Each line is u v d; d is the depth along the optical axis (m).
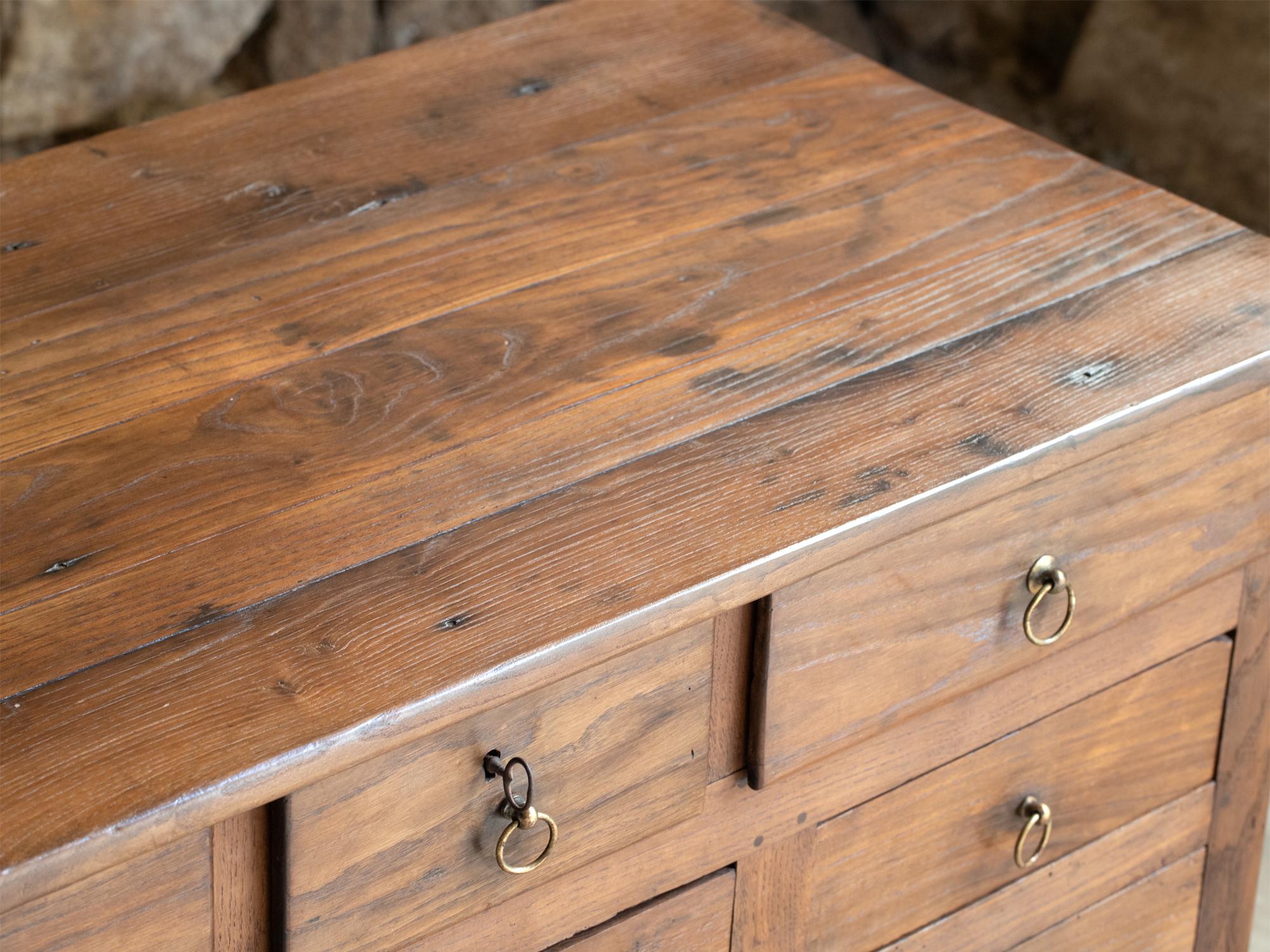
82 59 1.73
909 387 0.99
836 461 0.93
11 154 1.75
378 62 1.41
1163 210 1.18
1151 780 1.21
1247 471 1.09
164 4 1.75
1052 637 1.01
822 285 1.09
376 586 0.84
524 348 1.03
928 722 1.05
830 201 1.19
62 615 0.82
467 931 0.91
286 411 0.97
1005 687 1.07
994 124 1.30
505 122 1.31
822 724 0.97
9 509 0.89
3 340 1.04
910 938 1.14
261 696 0.77
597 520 0.89
